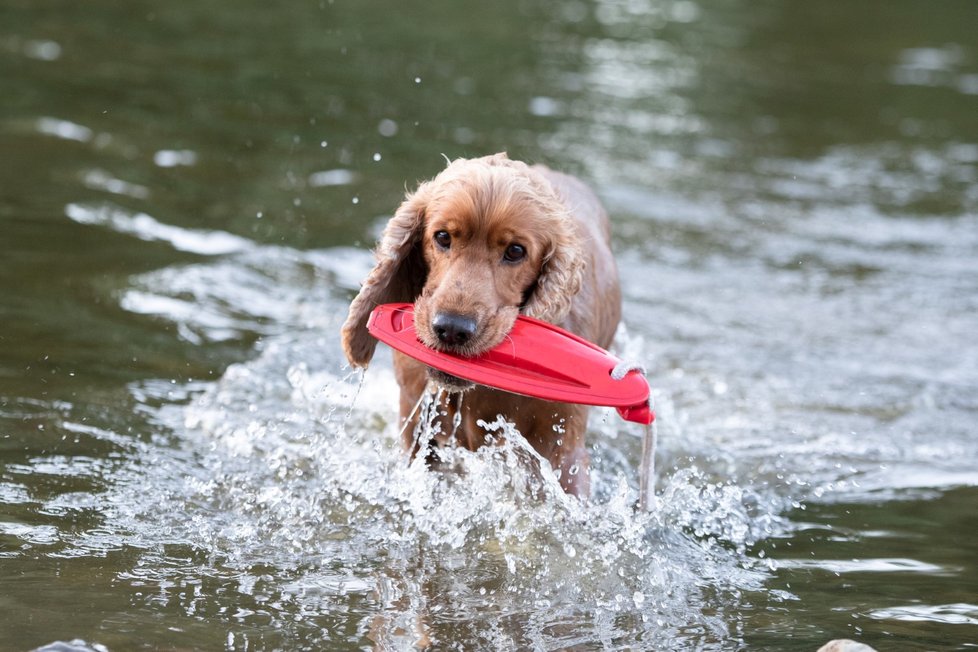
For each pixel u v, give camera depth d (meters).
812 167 18.02
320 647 5.74
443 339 6.73
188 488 7.62
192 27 22.45
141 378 9.20
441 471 8.08
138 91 17.75
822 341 11.34
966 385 10.38
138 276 11.21
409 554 6.95
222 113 17.09
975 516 7.90
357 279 11.84
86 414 8.48
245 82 18.89
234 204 13.53
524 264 6.96
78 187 13.40
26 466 7.66
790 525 7.72
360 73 20.31
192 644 5.68
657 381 10.21
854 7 35.28
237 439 8.39
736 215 15.23
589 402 6.71
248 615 6.04
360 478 7.96
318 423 8.84
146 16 23.03
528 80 21.56
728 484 8.33
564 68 23.08
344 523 7.33
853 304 12.40
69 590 6.15
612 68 23.69
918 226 15.37
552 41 25.59
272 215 13.30
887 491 8.31
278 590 6.36
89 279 10.99
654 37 27.69
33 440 8.02
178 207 13.21
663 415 9.49
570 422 7.64
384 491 7.79
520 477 7.67
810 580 6.88
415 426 7.84
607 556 7.05
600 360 6.85
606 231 9.21
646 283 12.59
